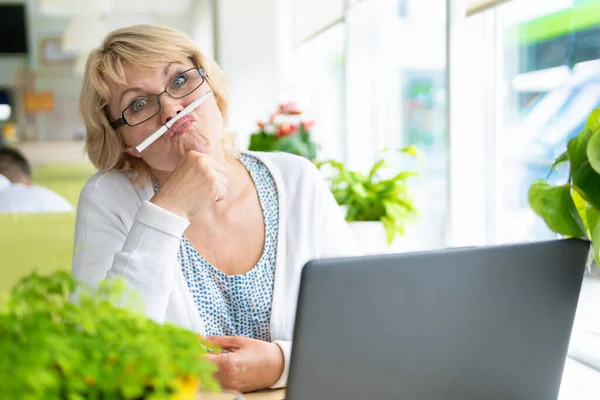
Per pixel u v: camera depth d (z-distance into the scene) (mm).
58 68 7895
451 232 2381
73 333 576
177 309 1282
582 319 1707
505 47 2211
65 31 7363
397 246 2518
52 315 588
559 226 1268
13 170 3412
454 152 2359
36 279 645
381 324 779
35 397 513
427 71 2883
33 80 7875
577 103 1790
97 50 1324
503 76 2234
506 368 854
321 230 1447
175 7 7711
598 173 1153
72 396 528
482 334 830
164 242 1111
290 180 1433
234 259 1344
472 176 2357
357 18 3732
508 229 2244
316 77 4793
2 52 7855
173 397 573
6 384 503
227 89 1438
